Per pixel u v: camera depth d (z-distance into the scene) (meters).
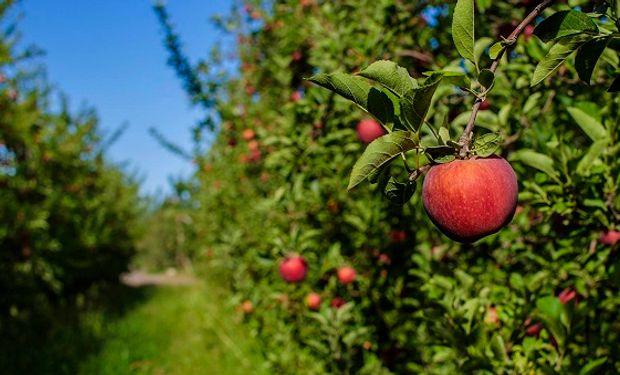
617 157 0.88
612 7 0.54
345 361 1.51
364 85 0.47
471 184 0.47
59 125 4.21
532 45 0.99
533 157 0.90
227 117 2.18
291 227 1.70
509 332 0.91
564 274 0.98
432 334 1.09
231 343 2.76
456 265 1.26
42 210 3.58
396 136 0.45
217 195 3.05
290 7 1.90
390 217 1.49
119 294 6.44
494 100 1.12
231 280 2.87
